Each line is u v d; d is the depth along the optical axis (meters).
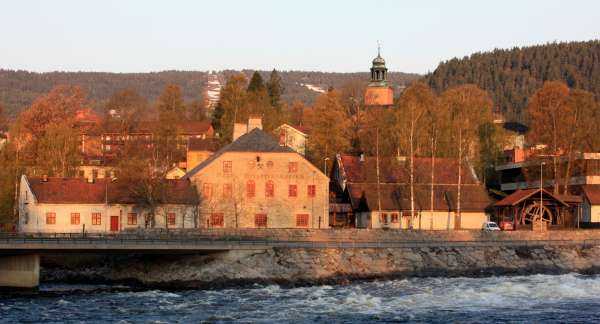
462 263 174.12
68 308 128.00
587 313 121.81
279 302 133.25
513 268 175.50
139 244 156.25
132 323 114.88
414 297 136.12
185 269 162.88
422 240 184.00
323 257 166.25
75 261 172.38
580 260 181.62
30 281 150.38
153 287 156.12
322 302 132.62
